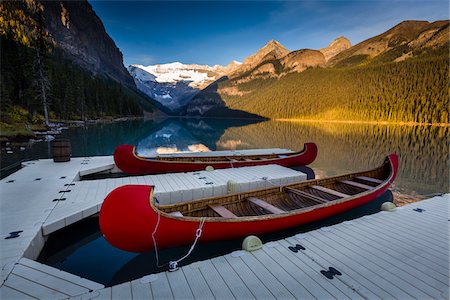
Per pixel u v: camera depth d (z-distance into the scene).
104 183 9.65
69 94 53.00
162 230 5.31
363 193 8.16
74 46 193.88
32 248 5.25
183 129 52.81
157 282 3.98
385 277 4.18
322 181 9.64
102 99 75.00
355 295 3.71
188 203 6.58
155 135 39.25
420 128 55.31
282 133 43.62
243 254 4.80
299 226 7.68
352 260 4.66
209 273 4.22
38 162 13.26
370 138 35.16
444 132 45.12
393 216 6.84
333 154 22.28
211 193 9.58
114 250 6.73
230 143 29.83
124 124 60.56
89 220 7.56
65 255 6.64
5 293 3.71
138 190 5.25
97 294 3.69
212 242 6.05
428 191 12.14
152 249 5.55
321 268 4.38
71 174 10.73
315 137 36.62
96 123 56.69
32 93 38.84
